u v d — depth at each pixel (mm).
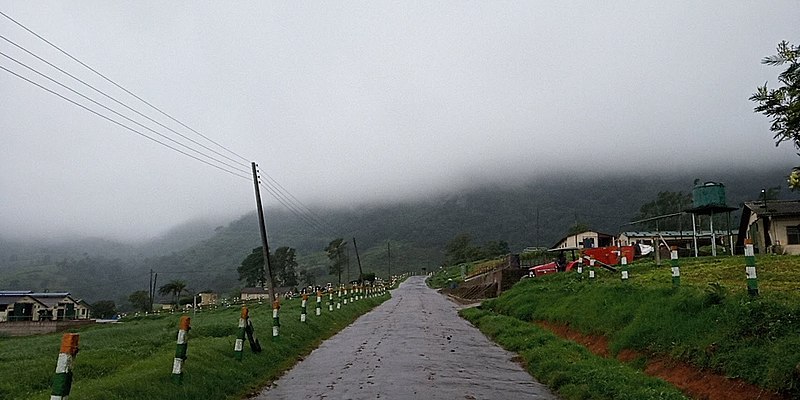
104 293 175625
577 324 17469
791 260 23859
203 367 10992
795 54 5543
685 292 13688
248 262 109062
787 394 8023
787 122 5707
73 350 7086
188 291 114688
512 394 10133
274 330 16094
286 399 9867
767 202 39781
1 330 50188
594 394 9430
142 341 18484
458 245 146875
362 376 11953
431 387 10695
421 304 42156
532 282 30734
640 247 43094
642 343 12750
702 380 9914
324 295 45281
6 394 10320
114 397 8484
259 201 35594
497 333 19156
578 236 72062
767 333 9602
